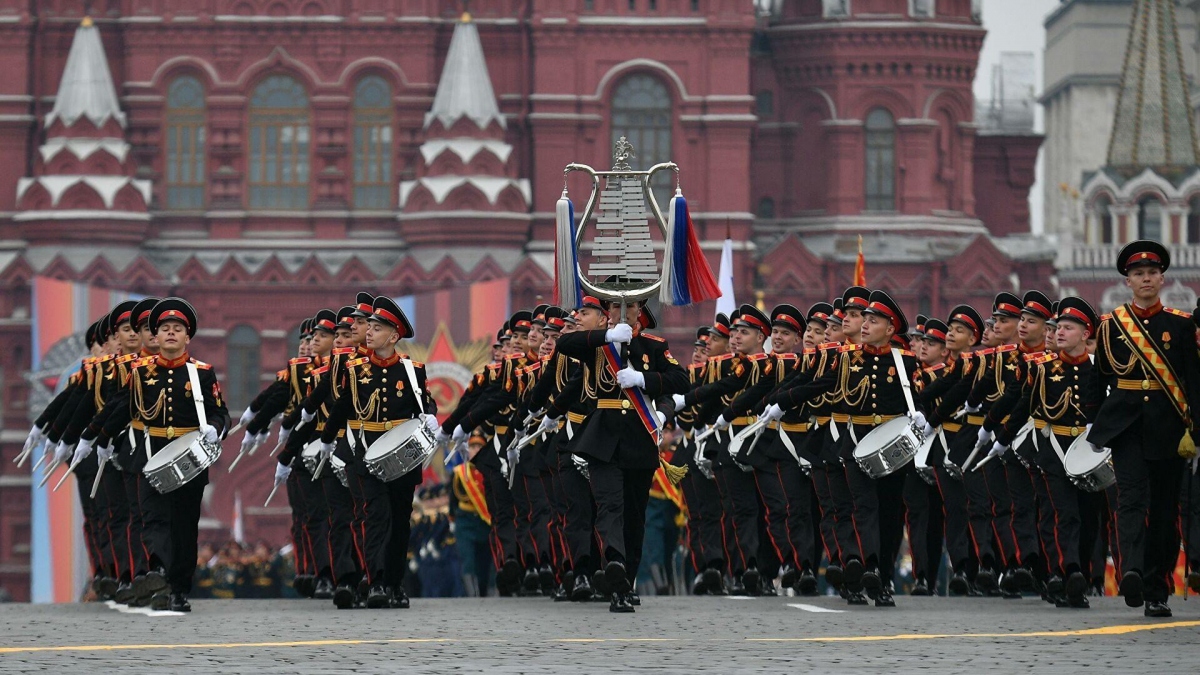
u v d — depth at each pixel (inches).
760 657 1391.5
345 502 2128.4
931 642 1499.8
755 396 2255.2
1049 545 2032.5
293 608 2106.3
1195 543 1999.3
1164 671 1278.3
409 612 1951.3
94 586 2514.8
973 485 2297.0
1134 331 1717.5
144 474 1963.6
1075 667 1305.4
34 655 1417.3
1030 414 2049.7
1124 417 1722.4
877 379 2053.4
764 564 2482.8
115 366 2100.1
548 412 1951.3
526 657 1402.6
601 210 1883.6
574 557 2091.5
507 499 2544.3
